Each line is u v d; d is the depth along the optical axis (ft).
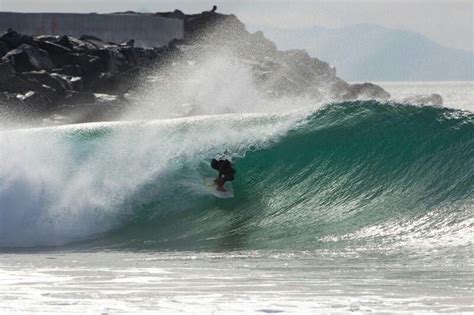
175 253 203.62
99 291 147.84
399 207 229.66
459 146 248.11
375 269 171.83
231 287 152.76
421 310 131.23
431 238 202.39
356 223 222.07
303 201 244.83
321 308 133.49
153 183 248.52
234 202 245.45
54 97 624.18
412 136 255.29
